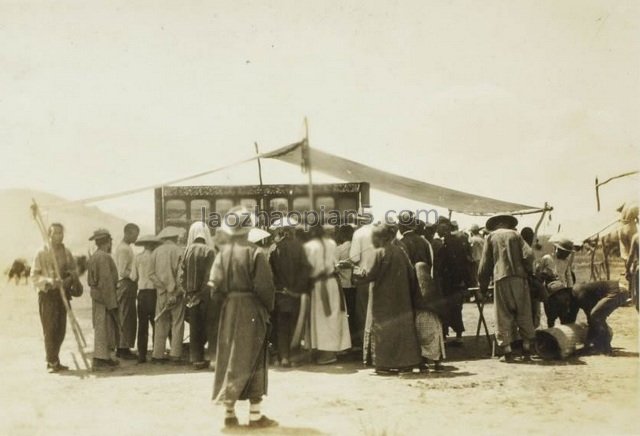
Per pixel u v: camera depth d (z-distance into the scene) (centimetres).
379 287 725
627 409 596
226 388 548
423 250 771
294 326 772
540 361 786
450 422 577
